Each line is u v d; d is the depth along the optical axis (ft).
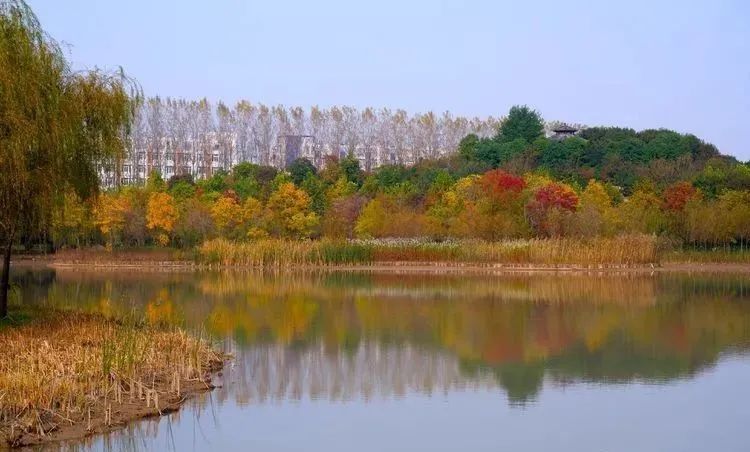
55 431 54.95
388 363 83.15
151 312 114.42
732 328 106.83
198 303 129.70
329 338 97.81
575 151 313.53
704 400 68.64
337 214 239.91
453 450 55.01
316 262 209.05
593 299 139.44
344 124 388.98
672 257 220.23
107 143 91.97
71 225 174.40
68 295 135.13
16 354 68.03
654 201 239.91
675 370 80.53
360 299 138.31
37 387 57.72
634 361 84.69
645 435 58.59
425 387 73.36
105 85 92.38
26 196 83.56
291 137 382.42
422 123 393.70
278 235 230.07
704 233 224.33
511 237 218.38
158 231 223.51
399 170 301.02
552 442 56.85
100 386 62.80
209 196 242.17
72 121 85.51
